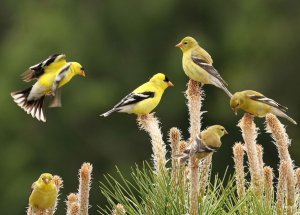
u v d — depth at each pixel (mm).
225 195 5094
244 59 25109
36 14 26234
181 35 26094
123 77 25422
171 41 26156
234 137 22766
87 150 23781
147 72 25609
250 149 5277
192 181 4883
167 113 23844
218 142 5227
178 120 23828
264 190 5191
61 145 23922
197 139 5176
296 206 5176
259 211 5031
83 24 25953
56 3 26859
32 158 23578
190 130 5707
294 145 22672
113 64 25500
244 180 5277
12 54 24844
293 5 26219
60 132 24000
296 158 22391
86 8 26625
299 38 25250
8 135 23938
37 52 24812
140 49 26047
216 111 23469
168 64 24766
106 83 24781
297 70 24719
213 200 5211
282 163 5055
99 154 23750
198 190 5121
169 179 5184
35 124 24016
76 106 23891
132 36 26109
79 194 5227
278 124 5184
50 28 25266
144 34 26141
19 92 6141
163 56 25953
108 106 24156
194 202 4883
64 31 25359
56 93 6148
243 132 5309
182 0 26203
